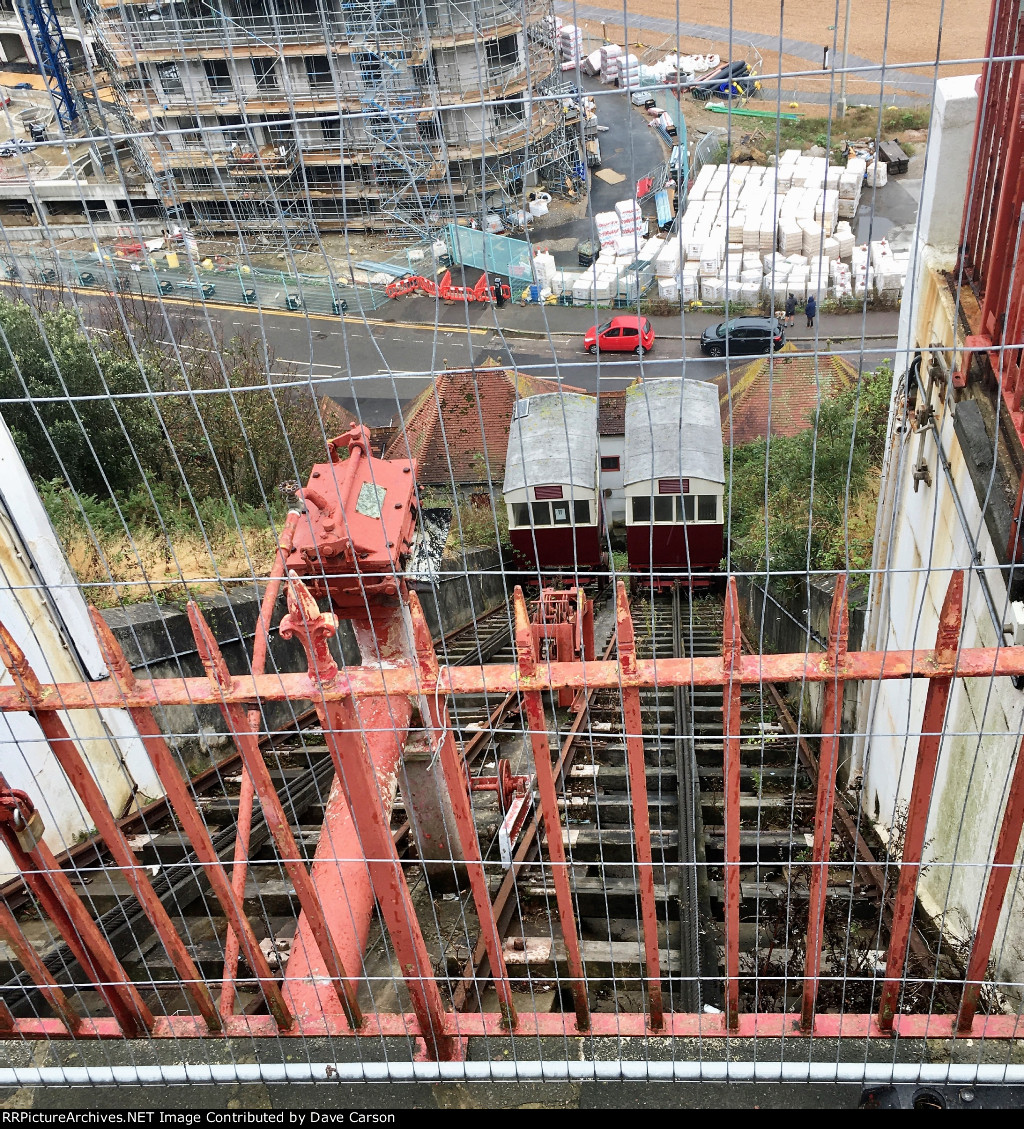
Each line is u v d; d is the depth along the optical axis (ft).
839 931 17.93
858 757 23.90
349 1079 10.59
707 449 52.90
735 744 8.70
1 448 20.33
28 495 21.04
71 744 9.50
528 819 21.59
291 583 8.52
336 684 8.94
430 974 10.25
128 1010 11.30
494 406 56.44
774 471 37.27
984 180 15.31
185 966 10.82
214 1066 10.74
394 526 13.56
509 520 55.06
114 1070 10.75
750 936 18.47
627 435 55.31
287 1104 10.50
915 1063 10.09
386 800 15.24
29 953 10.89
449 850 16.87
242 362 43.09
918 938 16.61
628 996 16.03
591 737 27.61
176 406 40.37
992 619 13.29
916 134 79.25
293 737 30.25
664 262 69.31
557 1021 10.92
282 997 10.99
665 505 52.13
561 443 54.75
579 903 19.43
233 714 9.04
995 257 13.57
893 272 65.10
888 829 19.33
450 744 9.05
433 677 8.84
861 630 25.38
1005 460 12.90
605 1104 10.12
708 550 53.52
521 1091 10.32
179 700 9.01
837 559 31.45
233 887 12.59
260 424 42.11
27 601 20.99
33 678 9.18
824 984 16.01
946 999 14.74
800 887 19.56
